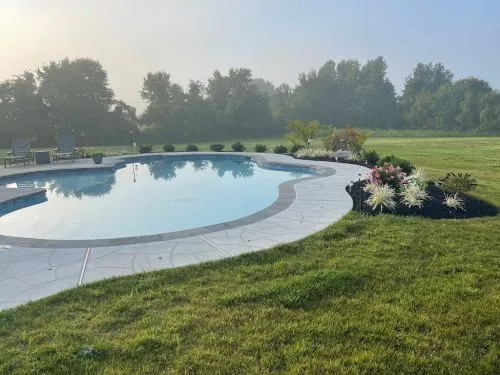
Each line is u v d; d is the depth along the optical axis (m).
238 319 3.17
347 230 5.61
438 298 3.48
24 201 9.79
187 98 46.44
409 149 22.45
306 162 15.56
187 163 19.16
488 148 22.75
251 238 5.41
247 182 13.23
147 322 3.13
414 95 65.25
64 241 5.39
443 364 2.63
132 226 7.79
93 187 12.52
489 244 4.89
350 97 63.25
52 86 37.88
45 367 2.57
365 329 3.02
